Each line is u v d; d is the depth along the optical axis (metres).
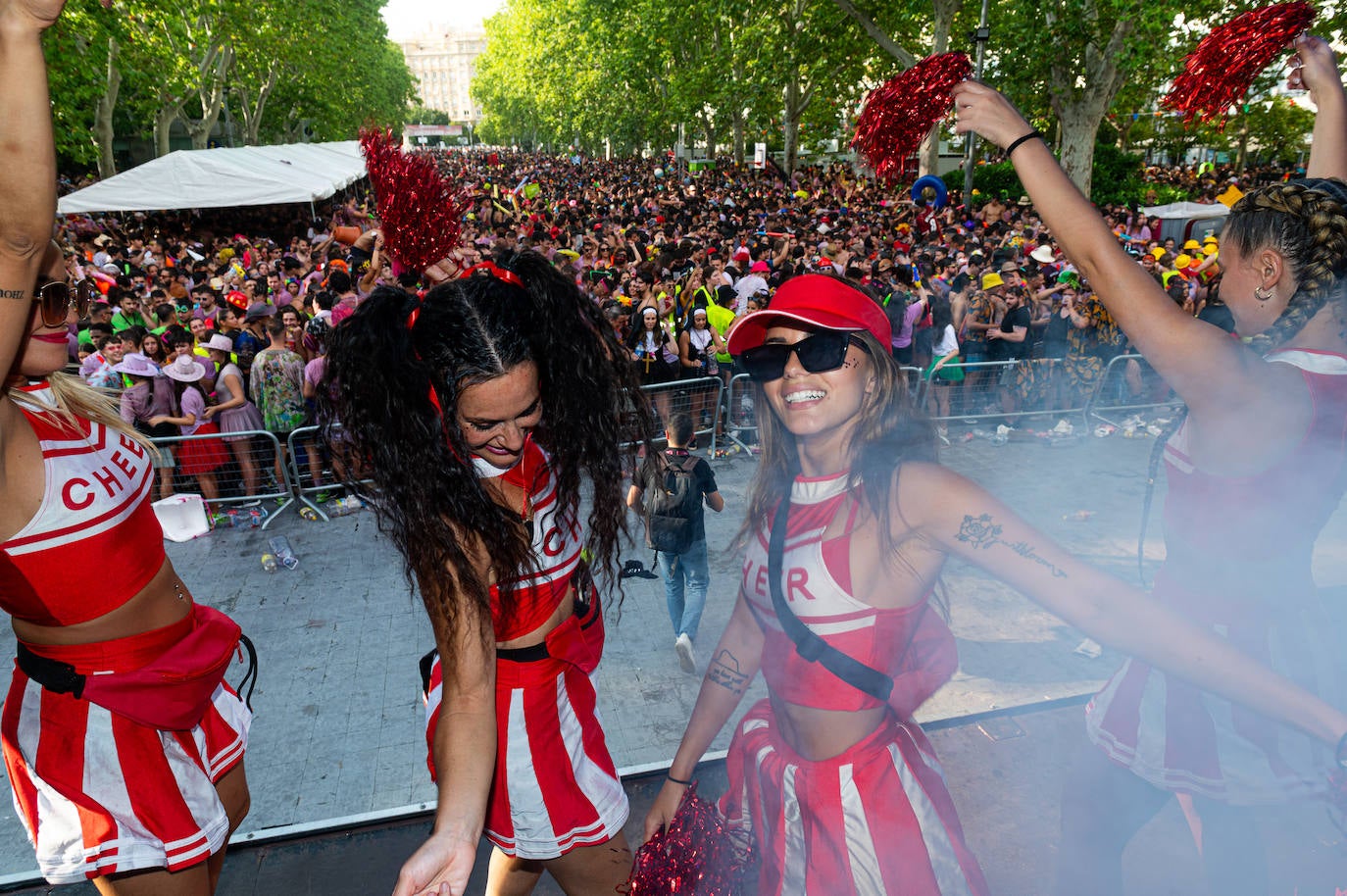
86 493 1.74
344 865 2.78
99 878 1.93
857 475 1.52
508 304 1.50
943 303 8.81
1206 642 1.34
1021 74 21.69
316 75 45.50
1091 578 1.37
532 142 116.38
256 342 8.20
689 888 1.76
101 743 1.84
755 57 34.12
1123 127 36.50
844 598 1.54
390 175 1.82
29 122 1.33
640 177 51.31
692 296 9.53
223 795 2.23
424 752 4.02
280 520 7.09
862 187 32.38
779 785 1.68
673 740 4.03
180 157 18.69
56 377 1.76
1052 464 7.89
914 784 1.60
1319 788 1.75
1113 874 2.10
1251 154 36.88
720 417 8.55
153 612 1.91
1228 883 2.01
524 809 1.88
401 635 5.14
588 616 1.97
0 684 4.89
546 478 1.76
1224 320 7.77
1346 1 13.25
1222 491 1.67
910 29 31.44
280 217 27.14
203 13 29.05
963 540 1.44
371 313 1.47
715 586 5.68
